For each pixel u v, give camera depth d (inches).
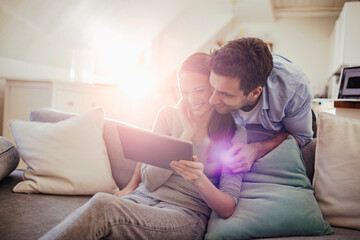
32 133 55.6
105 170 56.6
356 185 43.3
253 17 209.3
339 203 43.9
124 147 39.1
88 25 124.8
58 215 44.6
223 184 42.8
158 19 174.9
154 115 164.1
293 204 40.8
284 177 45.9
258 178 46.5
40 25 102.6
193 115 45.3
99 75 146.7
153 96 182.2
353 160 44.6
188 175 36.0
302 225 39.3
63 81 94.9
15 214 43.3
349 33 152.4
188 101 43.1
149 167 43.4
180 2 177.6
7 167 56.1
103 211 32.6
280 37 217.8
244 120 52.9
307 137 53.1
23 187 52.6
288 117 50.2
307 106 49.3
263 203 41.3
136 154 38.6
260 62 38.8
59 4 102.4
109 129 60.9
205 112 44.6
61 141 54.8
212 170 44.9
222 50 38.5
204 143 45.4
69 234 30.3
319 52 212.2
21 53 100.2
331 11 200.4
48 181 53.2
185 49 207.9
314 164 51.3
